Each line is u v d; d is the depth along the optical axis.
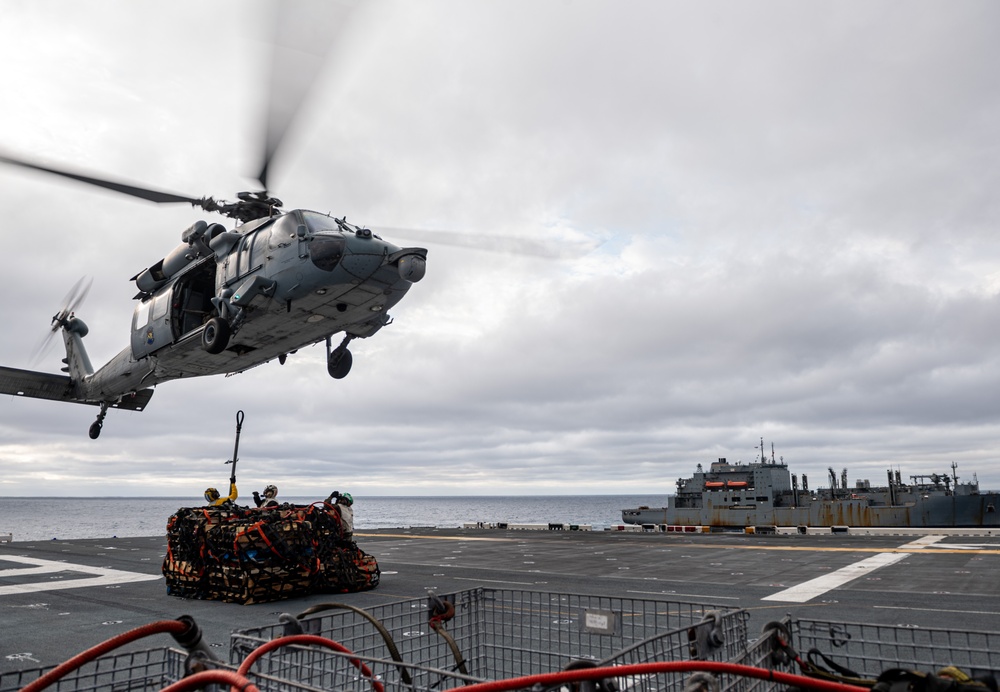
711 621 3.62
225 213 18.41
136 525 128.50
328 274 15.91
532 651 5.15
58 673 2.53
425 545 27.80
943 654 7.46
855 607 11.41
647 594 13.12
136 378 22.62
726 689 2.96
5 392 25.55
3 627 10.24
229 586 12.62
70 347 26.75
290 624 3.63
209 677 2.40
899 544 25.84
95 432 25.53
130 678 3.46
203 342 17.73
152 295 20.59
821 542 27.70
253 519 13.07
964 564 18.03
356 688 4.11
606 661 2.92
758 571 17.27
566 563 19.97
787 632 3.66
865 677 3.96
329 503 14.20
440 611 4.58
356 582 13.90
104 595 13.62
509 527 44.00
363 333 19.28
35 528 112.06
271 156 11.76
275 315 17.00
